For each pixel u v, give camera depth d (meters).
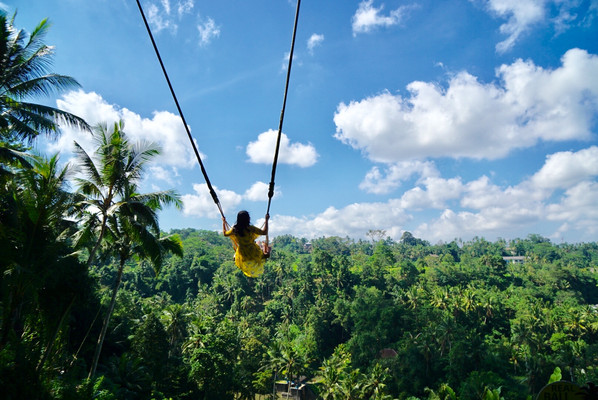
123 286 106.00
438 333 68.81
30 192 15.66
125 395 29.50
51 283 16.61
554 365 60.78
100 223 23.31
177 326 50.88
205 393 41.66
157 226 23.33
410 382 64.12
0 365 12.28
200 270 140.00
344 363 75.31
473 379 56.53
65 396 13.58
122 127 22.97
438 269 145.62
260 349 68.81
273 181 5.48
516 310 103.62
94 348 36.81
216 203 5.56
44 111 19.48
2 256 13.94
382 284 124.19
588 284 152.38
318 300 108.88
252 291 127.25
